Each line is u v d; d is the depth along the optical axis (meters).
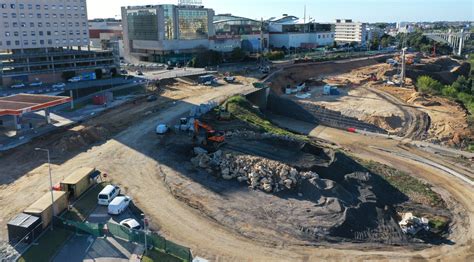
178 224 44.31
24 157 60.69
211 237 42.31
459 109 105.00
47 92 100.62
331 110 100.19
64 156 61.78
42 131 71.56
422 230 48.75
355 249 42.53
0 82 109.06
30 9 112.88
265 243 41.84
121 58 179.88
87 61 124.00
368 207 50.72
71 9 121.31
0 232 40.91
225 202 49.19
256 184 53.03
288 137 68.56
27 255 37.12
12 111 68.50
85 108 89.19
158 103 94.62
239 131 73.12
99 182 52.84
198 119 79.62
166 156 61.69
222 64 163.62
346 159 61.06
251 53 191.12
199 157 59.50
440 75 169.38
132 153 62.88
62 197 44.31
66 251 37.81
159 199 49.19
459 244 46.53
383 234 46.38
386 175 65.50
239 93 105.62
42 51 117.69
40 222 40.28
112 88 106.31
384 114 98.25
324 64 167.00
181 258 37.19
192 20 174.38
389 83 137.75
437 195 59.62
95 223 42.66
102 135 70.44
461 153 77.62
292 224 45.31
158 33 167.38
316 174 55.12
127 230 39.22
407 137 86.75
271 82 127.75
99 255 37.28
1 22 108.19
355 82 139.88
